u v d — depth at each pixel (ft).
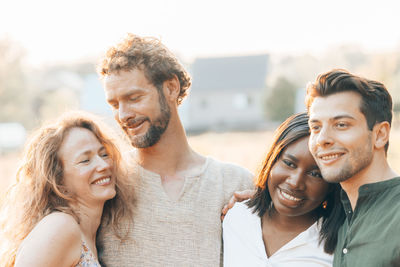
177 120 8.70
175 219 8.37
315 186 7.47
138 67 7.98
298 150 7.44
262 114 125.59
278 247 8.08
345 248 6.88
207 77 147.74
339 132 6.63
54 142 7.51
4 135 75.92
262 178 8.14
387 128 6.73
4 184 29.84
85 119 7.90
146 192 8.48
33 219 7.37
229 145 54.85
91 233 7.86
